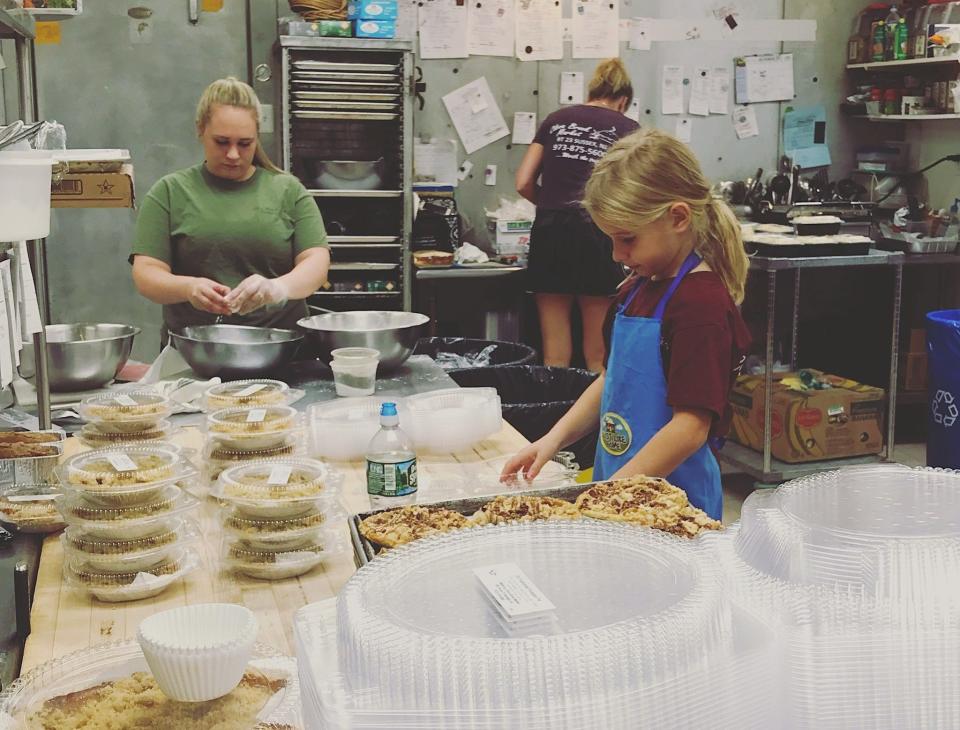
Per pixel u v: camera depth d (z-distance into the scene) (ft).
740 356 6.63
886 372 19.57
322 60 16.87
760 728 2.73
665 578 2.92
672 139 6.51
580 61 19.11
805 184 19.04
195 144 17.44
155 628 3.85
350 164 16.90
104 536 5.24
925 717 2.85
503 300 19.07
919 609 2.84
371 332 9.23
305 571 5.49
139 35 16.99
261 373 9.12
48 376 8.45
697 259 6.68
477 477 6.97
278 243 11.09
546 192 16.60
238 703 3.73
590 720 2.47
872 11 19.71
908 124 20.40
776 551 3.12
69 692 3.82
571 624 2.67
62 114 16.94
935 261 17.28
